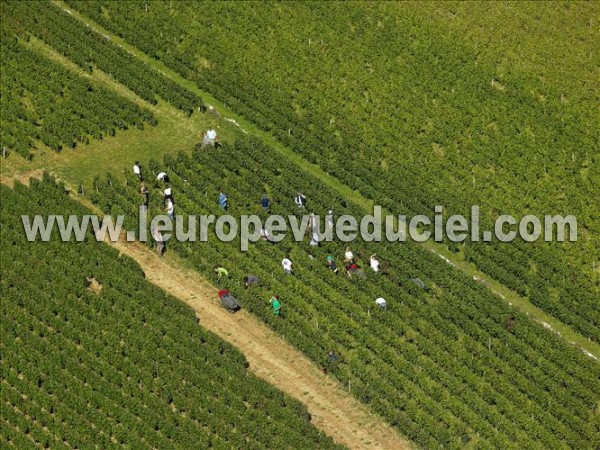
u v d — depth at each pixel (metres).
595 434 126.50
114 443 122.06
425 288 140.62
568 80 169.12
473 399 129.00
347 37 173.88
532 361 133.50
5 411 124.38
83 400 125.69
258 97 163.25
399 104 163.50
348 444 125.88
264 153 155.50
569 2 182.00
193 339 132.38
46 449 123.00
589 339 138.00
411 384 130.75
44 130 155.88
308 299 138.12
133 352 130.00
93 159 153.88
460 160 156.12
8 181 150.38
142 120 159.12
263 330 135.75
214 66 168.00
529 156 156.88
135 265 139.50
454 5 180.75
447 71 169.12
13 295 135.12
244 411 125.62
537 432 126.25
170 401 126.94
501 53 173.00
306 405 128.25
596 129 161.12
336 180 154.50
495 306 138.75
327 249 143.75
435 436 125.94
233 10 176.75
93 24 174.62
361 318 136.50
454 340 135.88
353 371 131.38
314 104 163.00
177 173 151.75
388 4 180.25
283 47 170.75
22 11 173.25
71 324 133.25
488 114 162.88
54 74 163.25
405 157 156.38
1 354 130.12
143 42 170.50
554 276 142.75
